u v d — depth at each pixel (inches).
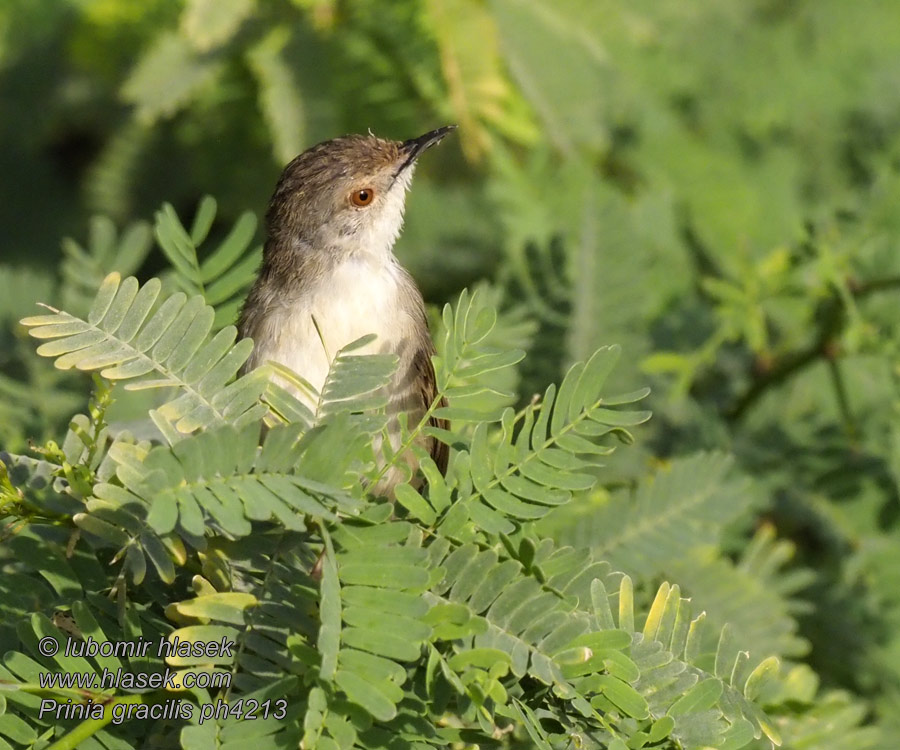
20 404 327.3
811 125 494.0
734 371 404.2
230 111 433.1
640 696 181.8
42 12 517.3
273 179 439.2
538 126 421.7
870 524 374.6
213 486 167.6
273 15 415.5
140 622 195.6
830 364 386.0
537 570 202.5
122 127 491.8
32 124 507.5
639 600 277.0
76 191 506.0
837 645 362.3
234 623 181.5
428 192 466.6
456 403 296.8
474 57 402.9
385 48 411.2
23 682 189.6
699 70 494.9
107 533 187.9
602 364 206.5
